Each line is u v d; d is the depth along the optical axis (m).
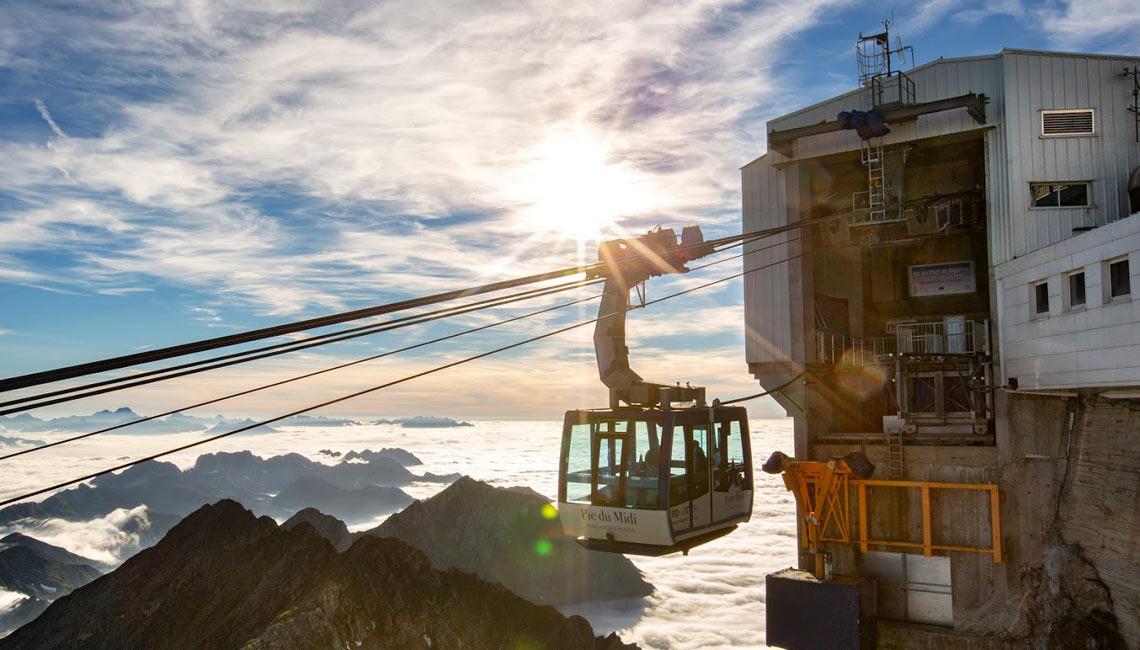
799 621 41.47
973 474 41.81
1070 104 40.84
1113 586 35.72
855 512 44.16
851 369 49.91
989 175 41.88
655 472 20.39
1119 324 30.88
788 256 48.19
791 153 47.78
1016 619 39.56
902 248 52.72
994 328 41.75
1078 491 38.38
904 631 42.12
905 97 44.44
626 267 26.19
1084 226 40.25
